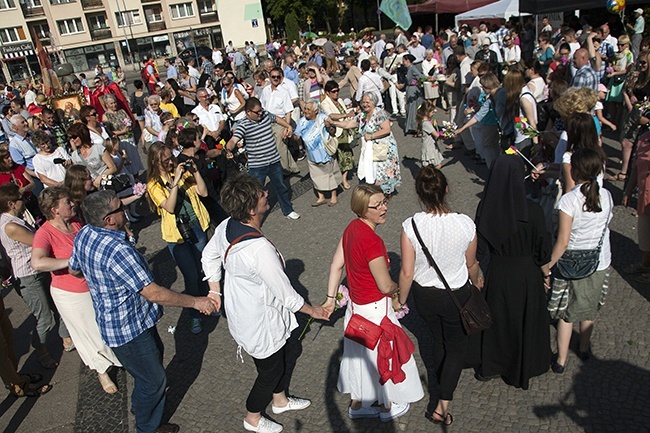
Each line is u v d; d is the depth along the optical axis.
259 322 3.24
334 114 7.55
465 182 8.02
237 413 3.91
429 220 3.11
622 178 7.07
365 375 3.42
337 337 4.65
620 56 9.41
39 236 3.97
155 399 3.56
